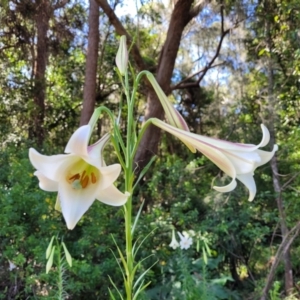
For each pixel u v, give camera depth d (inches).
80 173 18.9
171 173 100.0
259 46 109.7
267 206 95.7
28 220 70.7
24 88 144.0
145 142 116.2
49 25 137.2
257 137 105.7
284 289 78.4
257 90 111.7
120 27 109.1
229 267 89.8
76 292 64.7
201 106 175.8
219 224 84.5
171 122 24.3
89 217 76.2
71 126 170.6
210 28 151.4
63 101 172.2
